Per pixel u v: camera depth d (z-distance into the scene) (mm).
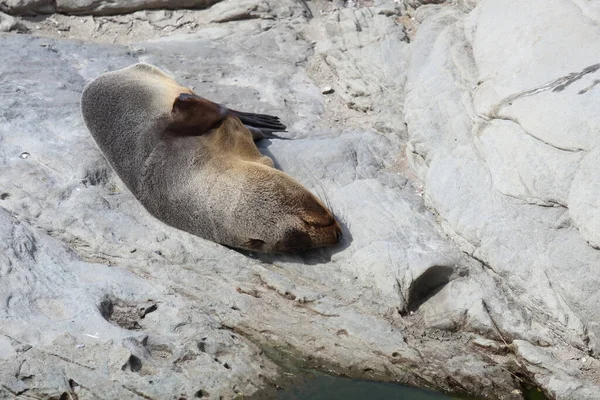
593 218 20969
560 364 21969
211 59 35250
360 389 21969
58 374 20906
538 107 23188
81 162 28281
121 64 34438
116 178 28328
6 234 24891
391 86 31766
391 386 22141
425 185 26688
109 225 26391
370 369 22484
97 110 28688
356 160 28891
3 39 34750
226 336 22688
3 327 21844
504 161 24250
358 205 26672
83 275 24188
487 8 27656
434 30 31781
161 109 27688
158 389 20906
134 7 38281
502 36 26031
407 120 28531
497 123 24812
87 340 21688
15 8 37500
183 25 38000
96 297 23188
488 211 24375
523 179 23547
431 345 23094
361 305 24125
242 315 23688
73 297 23125
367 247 25281
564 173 22391
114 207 27125
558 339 22609
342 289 24562
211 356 21984
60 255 24781
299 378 22078
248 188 25531
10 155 28594
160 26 37969
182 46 35969
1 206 26641
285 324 23469
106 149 28172
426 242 25281
